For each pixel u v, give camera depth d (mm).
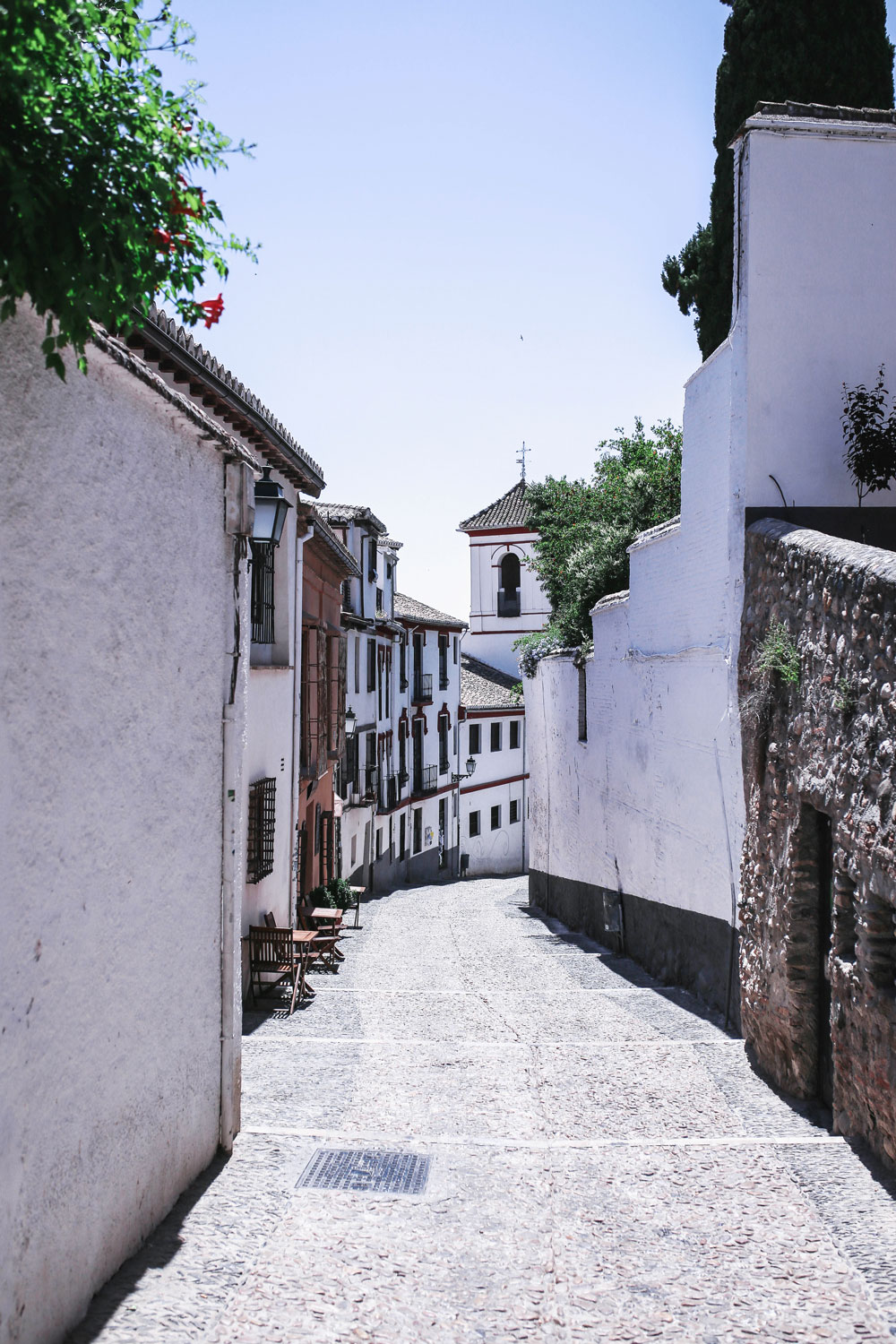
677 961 12180
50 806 3670
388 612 31547
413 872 35031
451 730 39094
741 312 9445
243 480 5902
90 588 4016
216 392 9211
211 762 5766
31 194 2664
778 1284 4465
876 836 5875
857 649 6504
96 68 2938
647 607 13211
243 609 6094
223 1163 5766
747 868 8758
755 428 9383
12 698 3355
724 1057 8625
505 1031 9797
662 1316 4176
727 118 16766
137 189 2957
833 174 9406
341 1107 7043
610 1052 8789
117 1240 4340
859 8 15602
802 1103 7324
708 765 10641
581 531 21969
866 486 9375
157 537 4809
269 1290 4254
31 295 2896
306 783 16672
